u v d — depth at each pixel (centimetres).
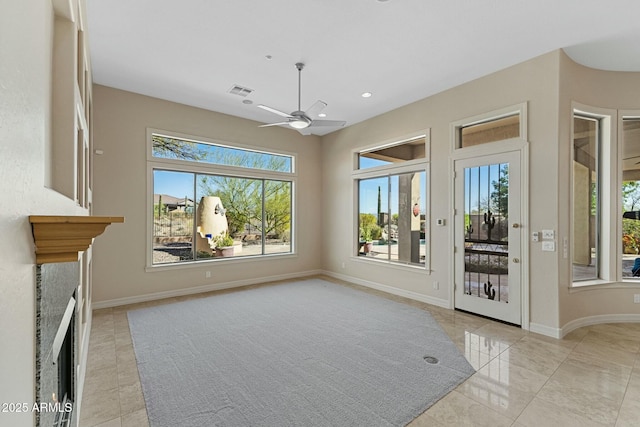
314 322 389
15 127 58
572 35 323
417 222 511
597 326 377
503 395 235
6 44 52
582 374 265
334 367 276
